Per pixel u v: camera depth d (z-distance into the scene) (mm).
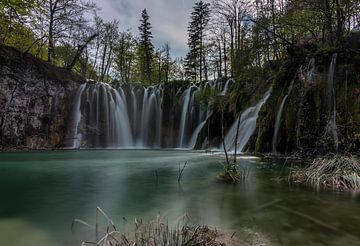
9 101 17016
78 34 23875
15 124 17344
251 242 2932
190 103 23516
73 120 20859
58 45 25234
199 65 37875
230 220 3738
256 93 16109
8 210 4332
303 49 13008
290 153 10945
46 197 5234
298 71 12094
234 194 5309
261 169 8297
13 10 18656
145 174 7941
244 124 15688
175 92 25047
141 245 2721
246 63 16094
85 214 4102
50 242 2992
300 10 12398
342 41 11250
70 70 22766
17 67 17578
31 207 4508
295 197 5031
